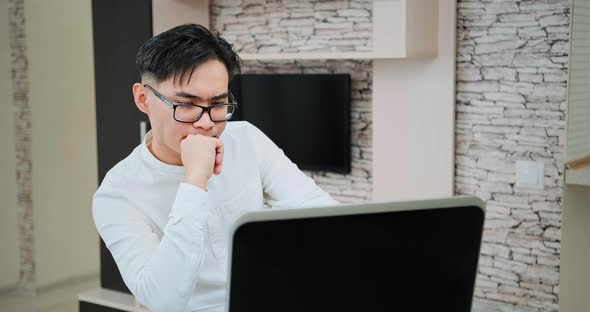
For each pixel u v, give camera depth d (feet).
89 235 15.19
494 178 9.59
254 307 3.03
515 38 9.22
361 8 10.46
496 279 9.69
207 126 4.22
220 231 5.16
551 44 8.95
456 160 9.90
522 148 9.31
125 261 4.57
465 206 3.27
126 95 11.30
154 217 4.87
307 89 11.03
